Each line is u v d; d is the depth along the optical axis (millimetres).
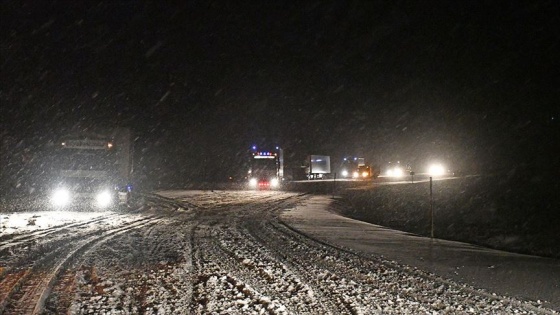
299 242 18094
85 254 14562
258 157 64188
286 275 12094
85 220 24828
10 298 9453
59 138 32906
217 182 85188
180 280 11312
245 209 33469
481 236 24922
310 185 68625
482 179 54625
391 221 31234
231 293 10195
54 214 28047
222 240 18188
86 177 32844
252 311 8922
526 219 31328
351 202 44750
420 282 11625
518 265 14141
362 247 17344
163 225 23203
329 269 12984
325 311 9039
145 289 10406
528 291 10828
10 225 22047
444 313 9039
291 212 31797
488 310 9258
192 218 26922
